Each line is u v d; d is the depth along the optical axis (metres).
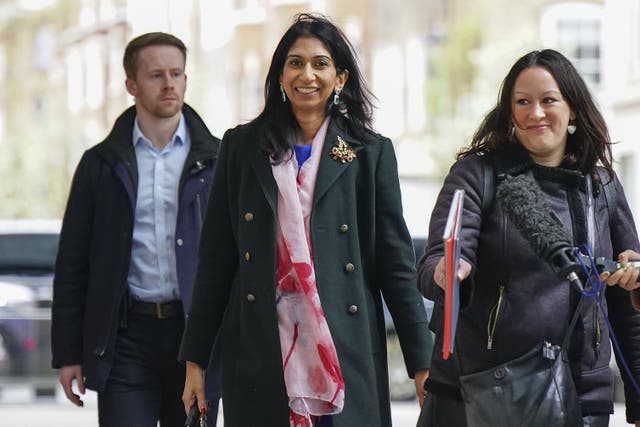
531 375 10.36
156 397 14.35
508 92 11.02
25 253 30.20
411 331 12.15
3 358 29.41
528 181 10.45
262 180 11.94
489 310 10.64
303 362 11.80
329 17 12.27
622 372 11.31
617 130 65.69
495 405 10.31
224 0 102.62
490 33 78.00
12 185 91.62
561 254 10.16
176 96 14.51
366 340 11.95
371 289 12.22
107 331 14.19
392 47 93.62
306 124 12.16
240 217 12.02
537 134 10.85
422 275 10.49
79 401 14.64
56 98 123.44
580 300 10.57
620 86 65.75
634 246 11.16
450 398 10.86
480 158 10.95
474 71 76.50
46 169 92.56
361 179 12.12
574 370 10.65
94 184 14.45
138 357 14.23
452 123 74.06
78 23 126.25
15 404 29.52
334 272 11.90
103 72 118.81
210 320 12.44
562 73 10.88
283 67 12.13
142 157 14.50
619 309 11.27
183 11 104.50
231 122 101.69
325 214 11.94
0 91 130.88
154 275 14.26
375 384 11.98
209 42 102.75
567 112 10.91
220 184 12.29
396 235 12.17
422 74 92.31
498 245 10.65
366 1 94.44
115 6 117.38
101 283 14.29
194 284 12.48
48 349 29.53
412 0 93.12
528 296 10.57
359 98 12.27
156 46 14.49
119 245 14.29
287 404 11.80
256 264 11.89
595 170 11.04
